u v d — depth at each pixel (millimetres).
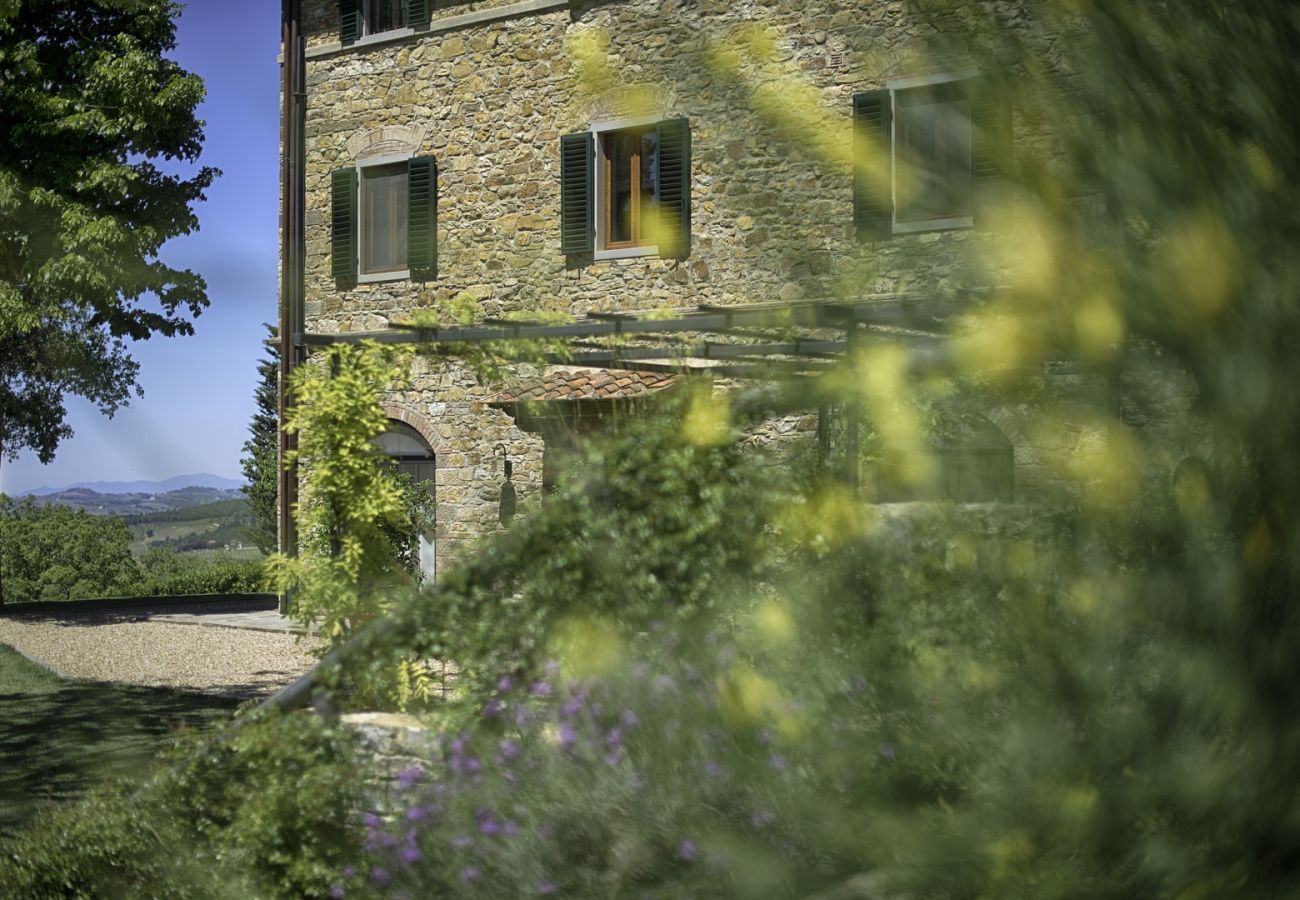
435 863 4047
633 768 2965
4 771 7121
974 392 1717
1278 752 1585
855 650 1869
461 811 4086
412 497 14375
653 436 4531
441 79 16000
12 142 18375
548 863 3418
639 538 4199
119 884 4602
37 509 29547
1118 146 1675
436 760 4668
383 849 4238
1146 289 1635
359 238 16656
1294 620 1609
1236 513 1620
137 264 18594
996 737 1738
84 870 4629
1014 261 1626
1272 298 1639
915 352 1752
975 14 1646
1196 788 1585
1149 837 1623
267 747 4875
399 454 16359
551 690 4207
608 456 4703
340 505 6590
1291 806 1585
